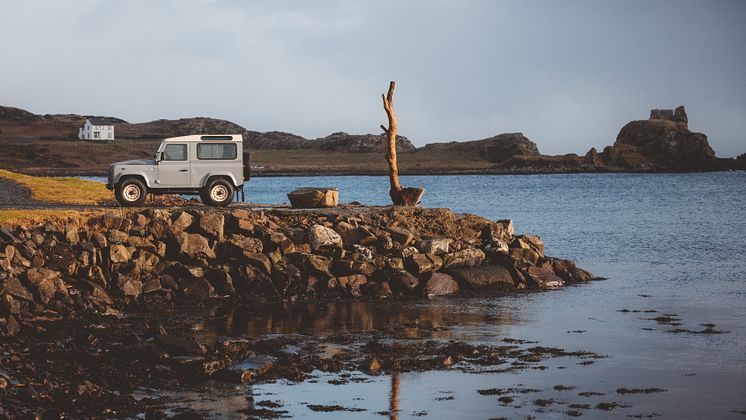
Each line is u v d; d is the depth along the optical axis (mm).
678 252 44844
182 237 27453
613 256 43000
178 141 32969
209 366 16891
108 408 14352
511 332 22156
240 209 31469
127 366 16906
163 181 32938
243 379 16406
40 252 24812
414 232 31969
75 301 23281
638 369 18000
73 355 17484
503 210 84438
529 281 30406
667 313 25469
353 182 191750
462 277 29359
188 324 22500
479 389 16219
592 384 16688
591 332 22266
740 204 96312
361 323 23094
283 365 17688
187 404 14891
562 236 54688
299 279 27484
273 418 14289
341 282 27688
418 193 37188
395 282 28156
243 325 22547
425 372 17469
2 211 28047
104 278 25250
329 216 31672
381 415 14578
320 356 18812
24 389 14492
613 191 137750
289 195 35781
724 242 50531
